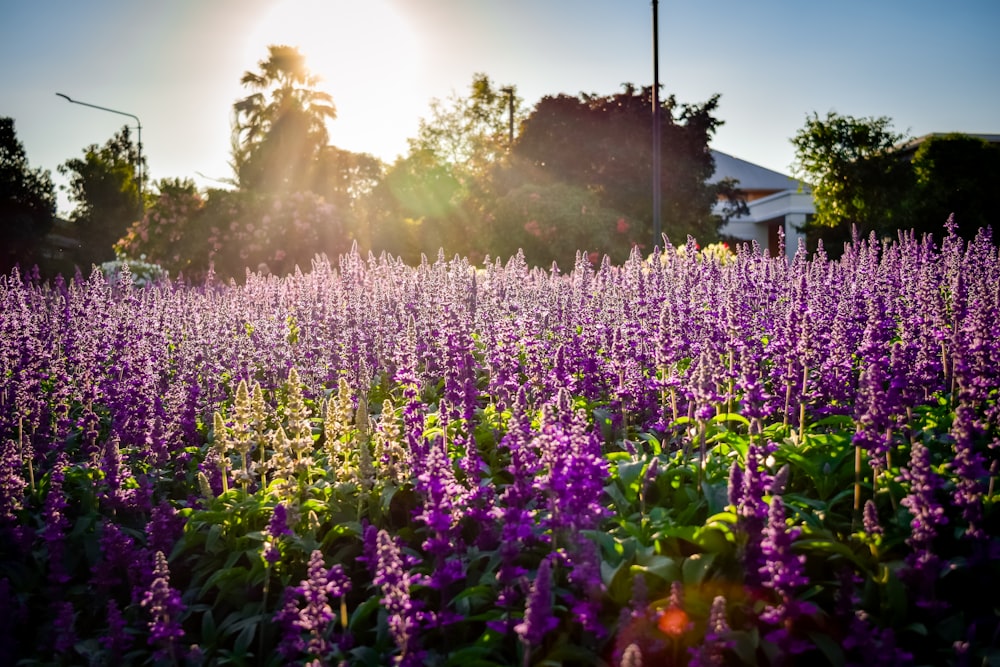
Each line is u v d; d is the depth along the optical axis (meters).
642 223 33.41
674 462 6.02
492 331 8.76
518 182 35.59
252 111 51.75
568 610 4.95
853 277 9.70
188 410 8.07
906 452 5.92
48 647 5.83
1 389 7.97
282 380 9.49
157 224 27.88
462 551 5.47
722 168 88.06
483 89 58.41
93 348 8.95
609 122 36.22
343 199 42.03
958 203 37.97
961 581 5.09
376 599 5.25
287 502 6.01
